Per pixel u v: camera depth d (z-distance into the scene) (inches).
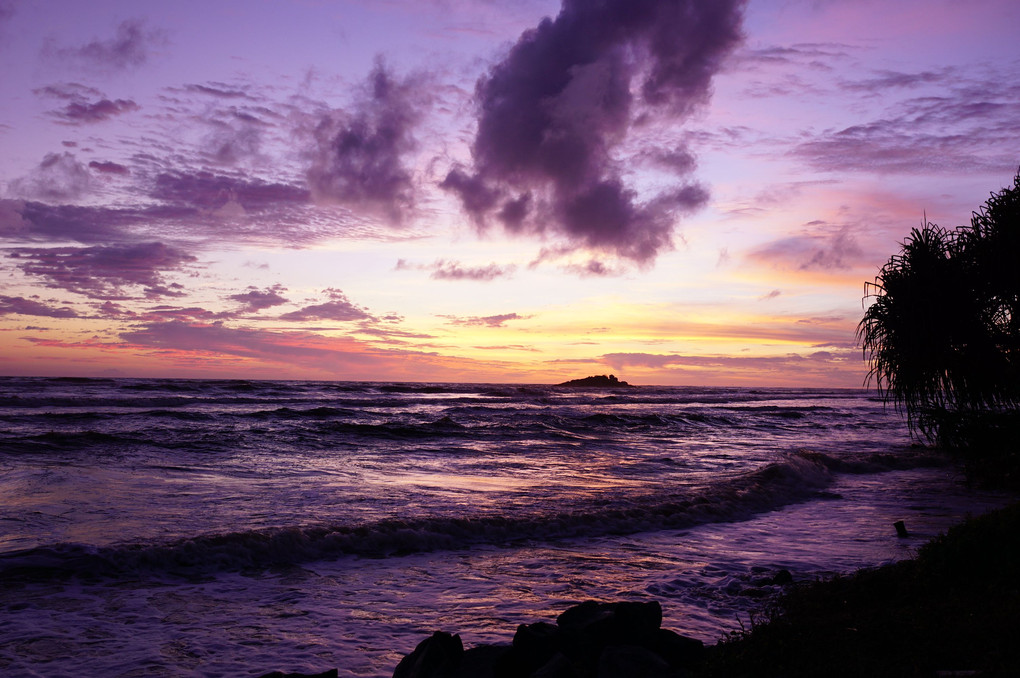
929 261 533.3
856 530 421.4
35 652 208.2
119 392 1716.3
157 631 230.8
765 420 1510.8
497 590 288.7
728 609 261.1
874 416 1835.6
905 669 155.7
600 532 406.3
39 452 634.2
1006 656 155.1
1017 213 502.9
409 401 1900.8
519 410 1578.5
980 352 522.0
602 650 182.9
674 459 770.8
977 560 239.9
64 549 309.0
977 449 613.3
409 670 177.6
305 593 279.4
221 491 486.3
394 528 376.2
